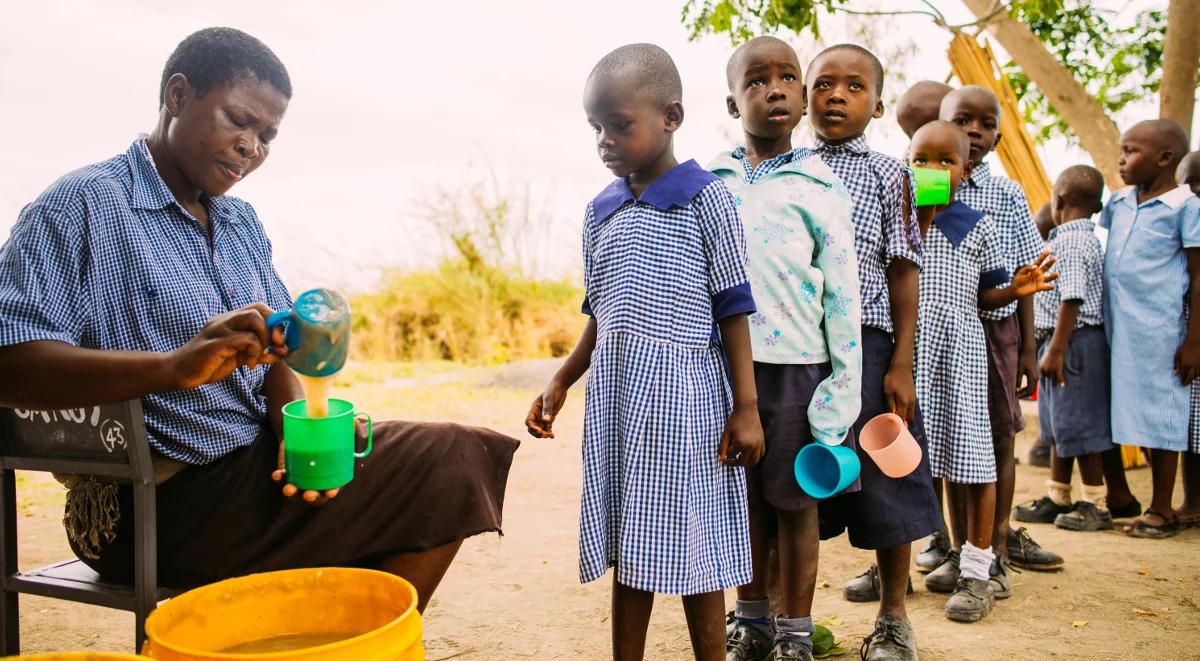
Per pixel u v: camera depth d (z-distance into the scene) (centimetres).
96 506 230
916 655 311
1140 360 478
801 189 299
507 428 759
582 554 256
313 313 195
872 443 306
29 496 547
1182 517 490
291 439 210
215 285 249
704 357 264
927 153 371
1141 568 415
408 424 253
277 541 239
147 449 217
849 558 432
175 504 236
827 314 293
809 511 296
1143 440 472
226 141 235
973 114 409
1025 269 369
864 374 313
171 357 198
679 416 254
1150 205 488
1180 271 477
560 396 299
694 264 262
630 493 255
